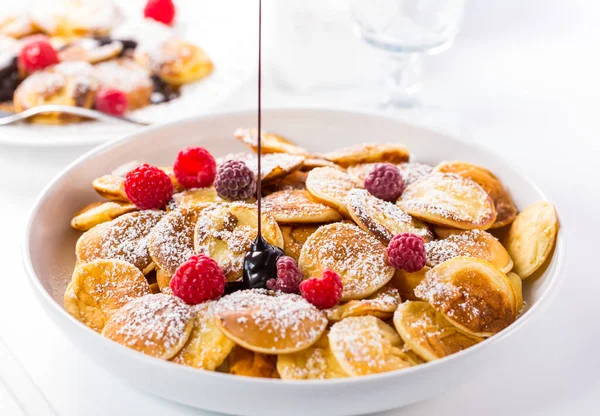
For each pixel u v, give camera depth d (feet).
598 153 2.36
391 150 2.03
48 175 2.21
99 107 2.42
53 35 2.73
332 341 1.61
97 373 1.76
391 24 2.46
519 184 1.98
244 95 2.53
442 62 2.73
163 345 1.61
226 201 1.89
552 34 2.90
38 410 1.68
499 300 1.69
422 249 1.73
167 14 2.78
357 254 1.76
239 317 1.60
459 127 2.42
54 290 1.81
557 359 1.81
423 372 1.54
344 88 2.60
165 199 1.90
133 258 1.81
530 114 2.50
